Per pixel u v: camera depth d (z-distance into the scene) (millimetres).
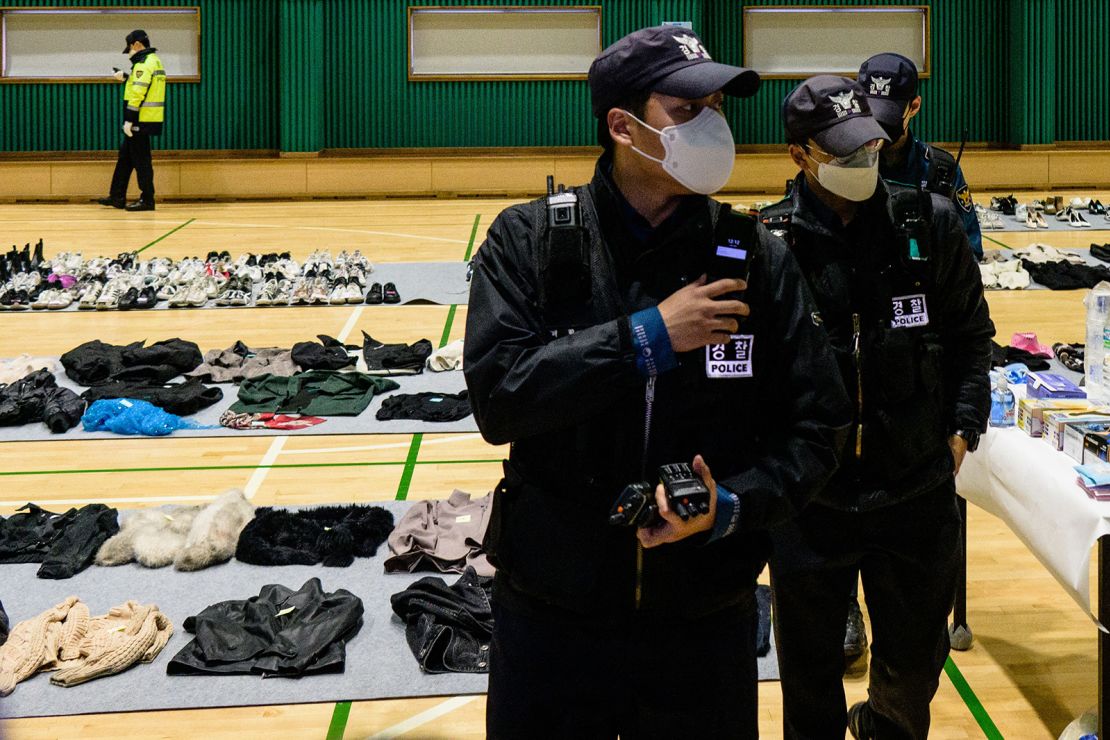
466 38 20062
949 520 3191
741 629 2318
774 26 20203
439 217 17594
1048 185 19953
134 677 4277
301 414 7777
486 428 2221
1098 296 4289
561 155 20141
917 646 3242
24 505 5875
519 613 2320
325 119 20156
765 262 2275
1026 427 3863
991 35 20281
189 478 6574
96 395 7977
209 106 20000
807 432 2256
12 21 19719
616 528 2227
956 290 3180
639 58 2152
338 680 4246
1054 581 5098
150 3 19750
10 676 4191
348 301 11453
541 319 2250
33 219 17297
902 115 4000
